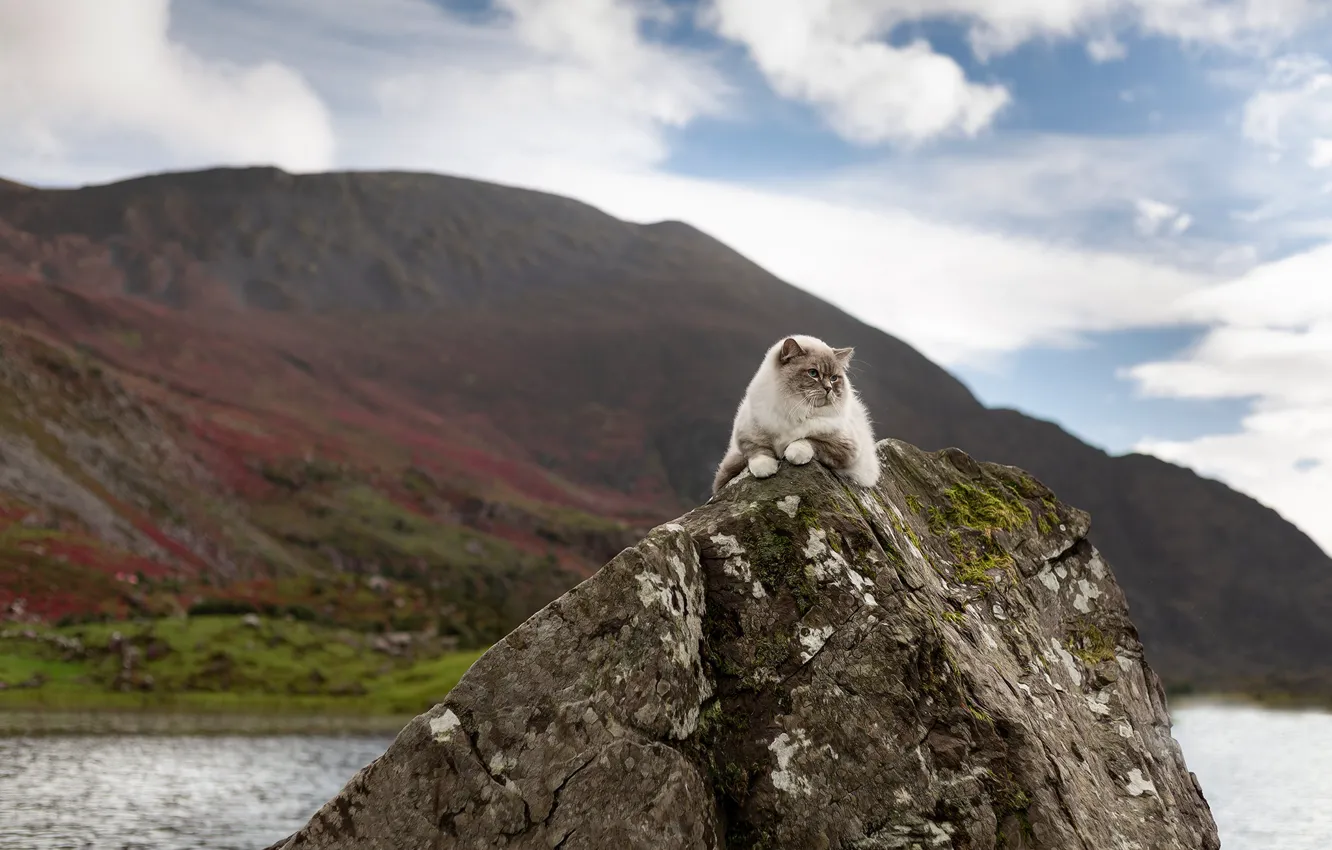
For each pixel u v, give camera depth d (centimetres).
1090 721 1180
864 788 935
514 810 877
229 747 4553
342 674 6644
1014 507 1348
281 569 14188
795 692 966
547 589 16375
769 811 934
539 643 920
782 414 1109
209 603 7575
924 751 945
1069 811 970
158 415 17650
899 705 955
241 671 6400
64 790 3341
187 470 16225
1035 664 1163
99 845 2558
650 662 916
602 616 923
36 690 5588
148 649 6419
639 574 937
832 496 1071
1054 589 1313
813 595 999
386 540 16500
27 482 12119
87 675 5991
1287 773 4078
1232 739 5934
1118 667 1276
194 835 2739
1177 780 1233
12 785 3372
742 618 999
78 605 7425
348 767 4175
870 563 1029
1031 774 966
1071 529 1370
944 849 915
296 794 3506
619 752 887
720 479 1190
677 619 945
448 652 7700
